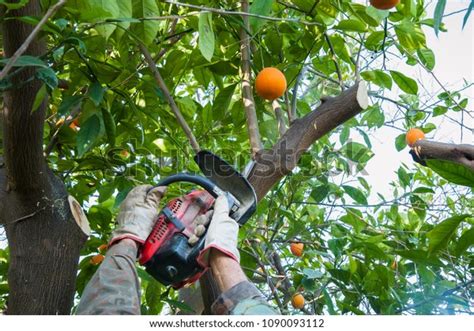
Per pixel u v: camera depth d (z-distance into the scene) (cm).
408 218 287
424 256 149
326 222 256
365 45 226
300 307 224
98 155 218
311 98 265
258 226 248
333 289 246
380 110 267
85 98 171
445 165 116
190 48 231
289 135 171
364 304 232
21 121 158
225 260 123
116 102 205
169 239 131
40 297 167
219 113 215
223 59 207
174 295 260
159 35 218
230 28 204
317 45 206
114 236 131
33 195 172
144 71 201
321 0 199
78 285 205
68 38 144
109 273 120
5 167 171
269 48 206
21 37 148
